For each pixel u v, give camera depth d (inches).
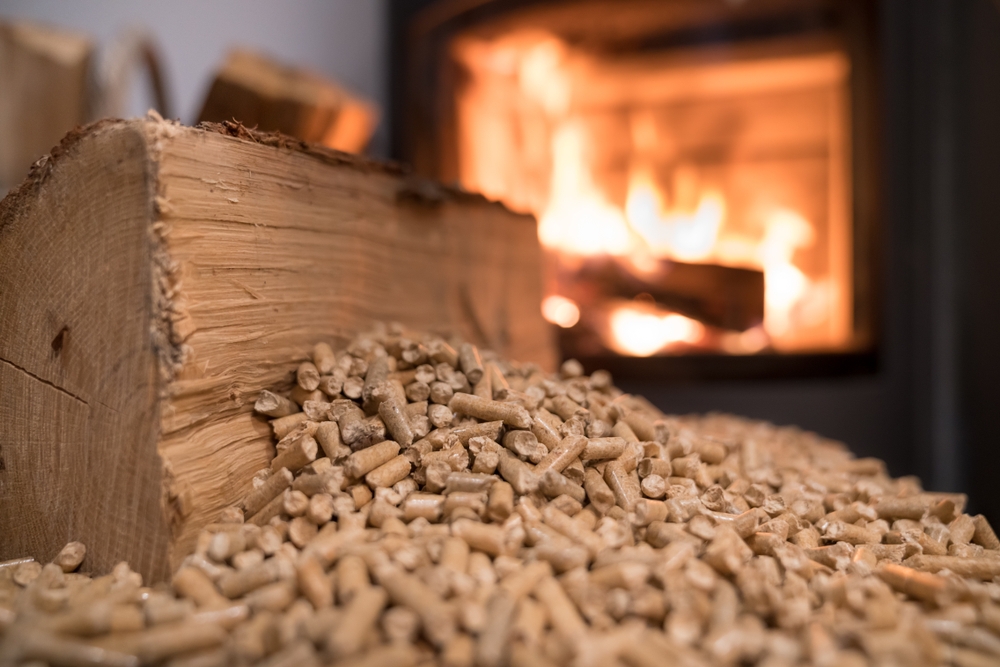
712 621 7.5
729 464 11.3
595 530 8.9
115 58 18.2
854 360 20.6
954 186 20.8
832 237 21.7
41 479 9.1
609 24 22.0
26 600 7.9
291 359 10.2
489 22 22.1
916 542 9.6
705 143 22.7
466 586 7.6
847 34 20.7
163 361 8.4
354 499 8.9
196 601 7.9
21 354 9.2
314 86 17.8
